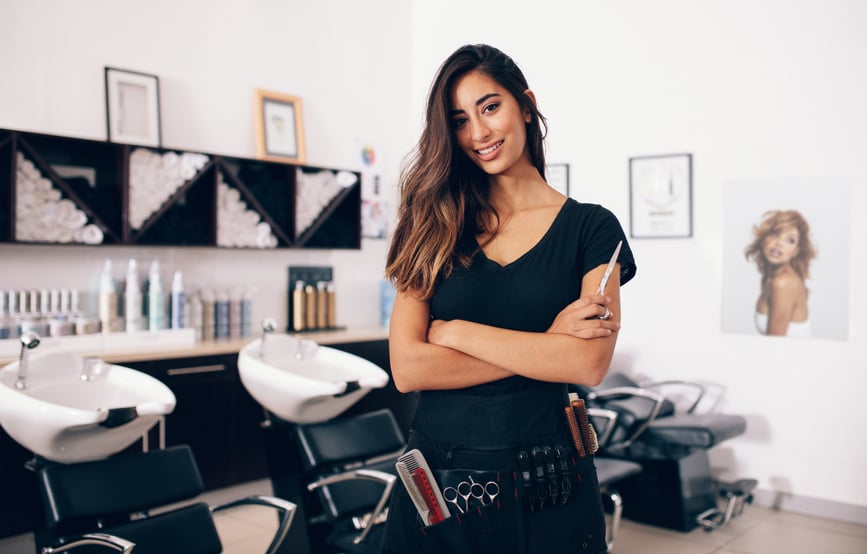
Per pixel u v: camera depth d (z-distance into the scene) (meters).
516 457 1.30
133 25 4.00
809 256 4.02
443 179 1.40
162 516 2.26
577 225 1.38
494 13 5.14
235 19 4.45
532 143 1.46
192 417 3.66
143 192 3.77
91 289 3.83
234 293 4.28
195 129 4.27
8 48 3.56
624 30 4.61
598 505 1.34
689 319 4.41
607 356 1.32
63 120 3.74
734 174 4.24
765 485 4.20
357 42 5.12
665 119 4.47
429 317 1.46
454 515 1.29
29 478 2.31
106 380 2.68
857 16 3.88
